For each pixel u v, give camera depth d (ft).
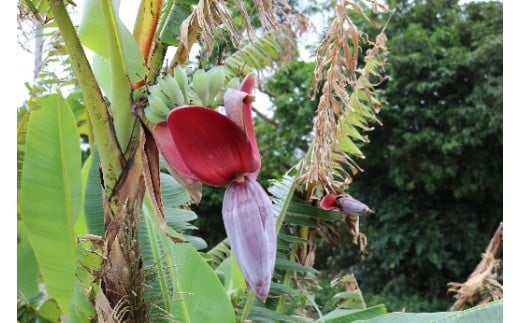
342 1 3.95
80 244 3.55
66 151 4.52
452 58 22.90
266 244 2.37
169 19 3.61
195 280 3.93
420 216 22.91
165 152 2.87
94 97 3.30
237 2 3.19
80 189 4.58
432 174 22.71
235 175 2.53
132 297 3.33
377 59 5.13
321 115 4.20
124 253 3.32
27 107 5.79
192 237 5.39
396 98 23.15
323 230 5.31
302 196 5.09
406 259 23.13
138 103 3.13
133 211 3.35
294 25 5.77
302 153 23.79
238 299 5.27
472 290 7.23
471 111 22.25
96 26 3.82
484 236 22.77
